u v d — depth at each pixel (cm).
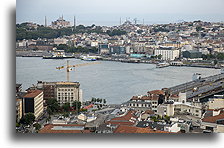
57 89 10500
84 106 10200
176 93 10606
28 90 9862
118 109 8544
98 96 12294
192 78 17200
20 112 8219
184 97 9094
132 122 6662
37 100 8856
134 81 16350
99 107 9775
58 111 9544
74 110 9562
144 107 8925
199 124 6594
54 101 9788
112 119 6888
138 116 7544
